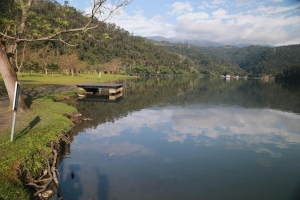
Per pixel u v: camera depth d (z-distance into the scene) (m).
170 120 15.23
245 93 35.72
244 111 19.56
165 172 7.52
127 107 20.02
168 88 41.97
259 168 8.06
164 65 127.38
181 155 9.05
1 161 6.13
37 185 6.15
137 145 10.07
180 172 7.55
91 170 7.51
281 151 9.84
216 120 15.64
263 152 9.66
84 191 6.21
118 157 8.66
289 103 24.95
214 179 7.16
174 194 6.21
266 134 12.45
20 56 43.62
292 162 8.63
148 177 7.13
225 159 8.78
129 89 37.62
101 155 8.81
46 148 7.76
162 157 8.78
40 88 25.64
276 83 68.81
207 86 50.16
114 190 6.30
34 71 56.69
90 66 70.44
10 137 7.72
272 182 7.07
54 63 55.31
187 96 29.92
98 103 21.61
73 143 10.12
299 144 10.81
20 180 5.91
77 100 22.77
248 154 9.38
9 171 5.89
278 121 15.83
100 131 12.12
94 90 29.14
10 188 5.29
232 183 6.94
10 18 10.70
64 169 7.55
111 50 105.69
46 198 5.80
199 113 18.05
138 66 105.06
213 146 10.25
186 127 13.48
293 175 7.57
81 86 25.69
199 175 7.39
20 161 6.41
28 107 13.07
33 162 6.86
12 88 11.34
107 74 76.19
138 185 6.62
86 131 12.05
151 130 12.60
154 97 27.98
